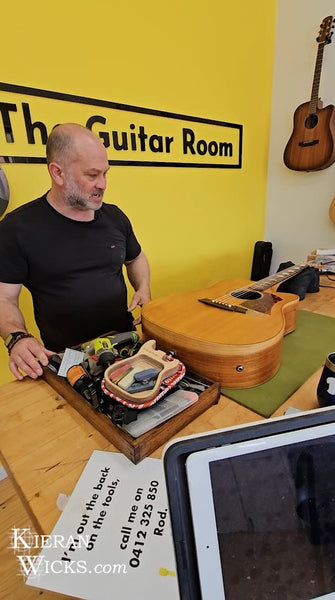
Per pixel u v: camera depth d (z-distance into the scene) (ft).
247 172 6.93
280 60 6.50
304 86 6.29
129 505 1.43
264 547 1.02
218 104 5.90
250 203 7.24
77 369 2.17
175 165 5.56
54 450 1.74
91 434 1.84
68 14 3.85
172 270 6.14
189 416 1.90
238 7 5.62
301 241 7.20
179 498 0.97
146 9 4.50
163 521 1.36
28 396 2.19
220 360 2.25
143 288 4.27
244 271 7.75
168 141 5.33
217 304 3.01
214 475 0.98
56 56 3.88
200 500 0.97
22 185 4.00
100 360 2.17
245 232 7.39
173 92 5.18
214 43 5.49
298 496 1.04
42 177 4.13
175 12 4.83
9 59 3.56
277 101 6.79
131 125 4.79
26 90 3.75
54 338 3.84
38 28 3.67
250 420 1.96
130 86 4.64
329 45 5.66
